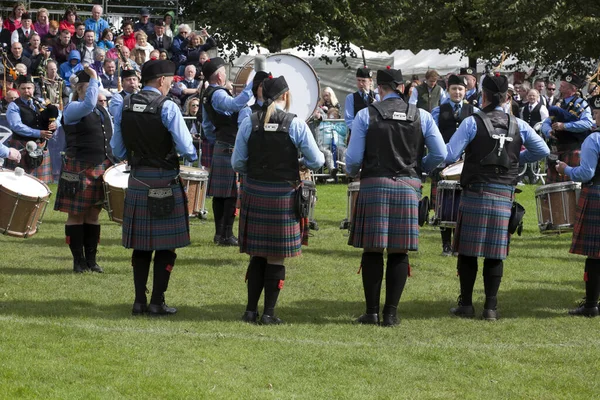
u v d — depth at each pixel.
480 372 10.28
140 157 12.22
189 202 18.02
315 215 22.98
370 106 12.19
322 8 40.16
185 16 41.91
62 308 12.62
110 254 16.95
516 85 37.47
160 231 12.24
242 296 13.81
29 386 9.21
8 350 10.34
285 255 11.98
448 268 16.33
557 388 9.79
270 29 40.47
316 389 9.52
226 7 38.88
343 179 30.73
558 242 19.66
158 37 33.12
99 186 15.06
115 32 35.19
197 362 10.24
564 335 11.99
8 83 26.45
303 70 24.70
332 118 31.14
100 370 9.80
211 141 18.56
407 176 12.08
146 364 10.08
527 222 22.64
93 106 14.56
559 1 44.06
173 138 12.13
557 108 19.53
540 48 45.97
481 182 12.69
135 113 12.14
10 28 30.95
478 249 12.66
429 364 10.52
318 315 12.80
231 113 17.91
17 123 18.19
